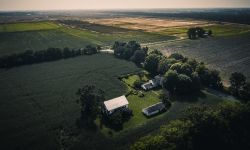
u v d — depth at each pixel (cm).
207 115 6400
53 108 8631
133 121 7719
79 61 14800
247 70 12912
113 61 14712
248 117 6744
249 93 9200
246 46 18738
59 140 6788
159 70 11906
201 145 6109
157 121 7675
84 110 8356
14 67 13675
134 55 14450
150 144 5516
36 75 12244
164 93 9875
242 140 6397
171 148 5456
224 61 14738
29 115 8162
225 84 10906
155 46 19038
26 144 6625
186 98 9375
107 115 7962
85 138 6844
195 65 11506
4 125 7550
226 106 6888
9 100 9356
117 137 6856
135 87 10556
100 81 11325
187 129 6091
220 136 6284
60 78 11762
